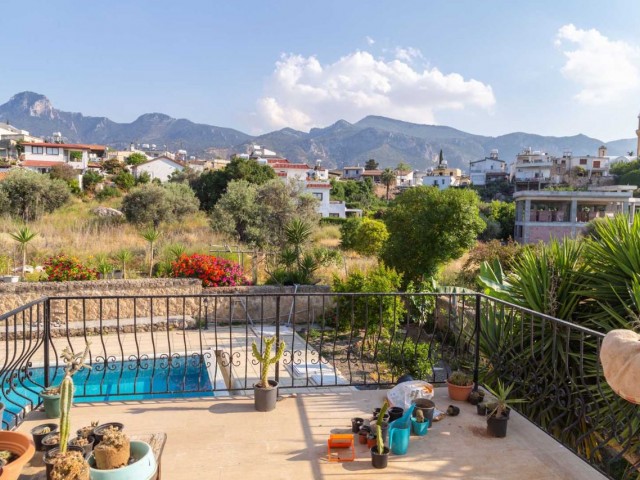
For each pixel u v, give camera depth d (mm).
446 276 15539
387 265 14570
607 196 33875
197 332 9469
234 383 6566
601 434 4480
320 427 3998
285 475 3250
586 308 5273
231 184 22094
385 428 3584
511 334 5254
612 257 5164
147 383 6805
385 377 7207
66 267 10664
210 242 18203
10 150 68500
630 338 2334
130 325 9359
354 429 3893
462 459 3500
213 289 10477
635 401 2248
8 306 9125
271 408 4344
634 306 4762
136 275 12414
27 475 2969
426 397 4344
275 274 11711
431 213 13859
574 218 33969
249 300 10586
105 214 22766
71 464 2457
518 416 4281
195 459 3441
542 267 5438
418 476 3260
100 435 3176
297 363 7562
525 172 68875
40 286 9367
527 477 3268
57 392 4145
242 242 20484
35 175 23234
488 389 4594
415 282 14008
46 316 4617
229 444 3676
